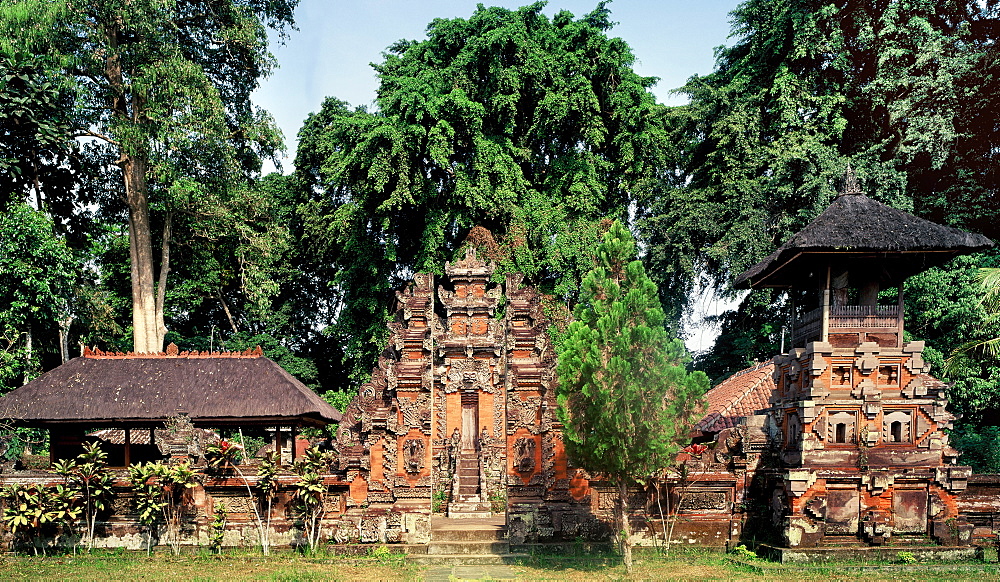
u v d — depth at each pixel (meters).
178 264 39.31
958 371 22.58
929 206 31.02
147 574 17.23
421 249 36.34
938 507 18.61
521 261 33.53
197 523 19.77
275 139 33.44
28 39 27.19
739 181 33.47
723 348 37.66
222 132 31.34
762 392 24.44
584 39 36.62
